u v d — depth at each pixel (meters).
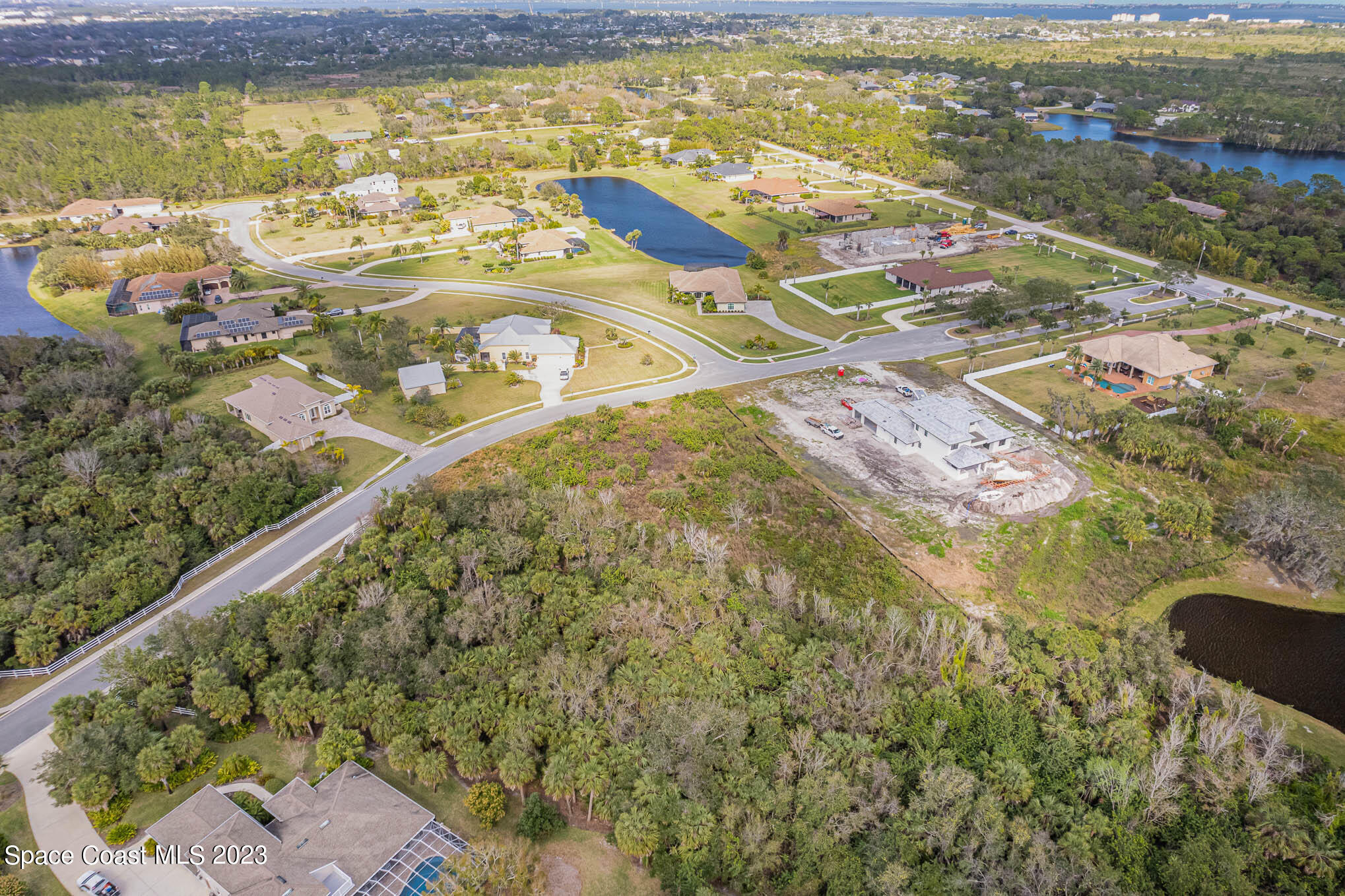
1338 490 103.44
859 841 57.94
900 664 73.19
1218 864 55.69
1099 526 99.81
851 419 123.50
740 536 97.44
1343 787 63.00
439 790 62.22
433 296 177.25
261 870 51.97
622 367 141.25
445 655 70.56
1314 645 84.56
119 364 134.38
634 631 74.38
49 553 84.62
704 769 60.91
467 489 103.56
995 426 115.12
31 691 71.75
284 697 65.81
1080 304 158.25
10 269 199.00
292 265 199.00
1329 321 156.62
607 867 56.81
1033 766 63.25
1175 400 126.19
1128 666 74.50
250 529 93.94
